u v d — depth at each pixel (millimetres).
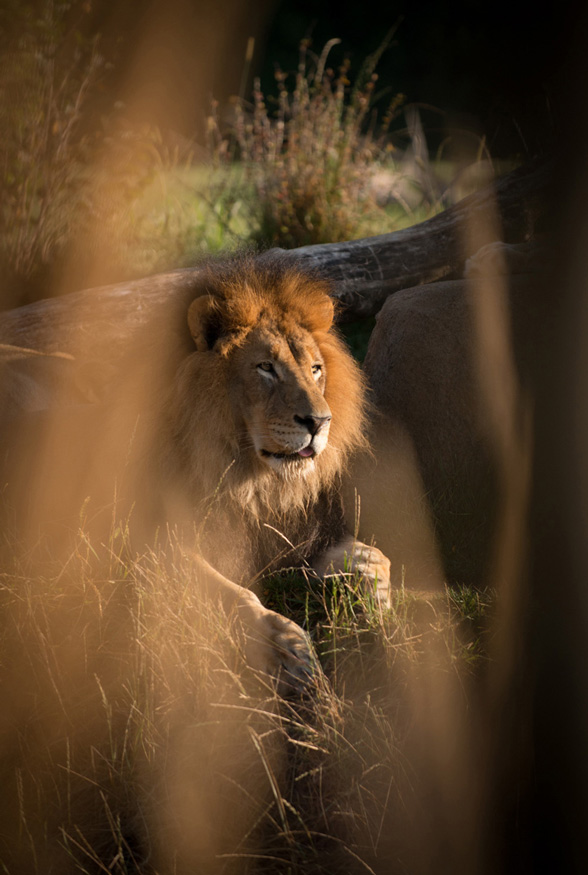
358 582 7012
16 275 15789
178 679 6160
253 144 19562
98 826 5383
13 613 6957
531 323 8805
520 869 5098
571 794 4965
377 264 12328
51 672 6375
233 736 5805
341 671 6422
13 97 16766
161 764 5664
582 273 4719
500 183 12312
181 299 7309
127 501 7316
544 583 5191
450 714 5934
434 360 9141
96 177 17797
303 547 7594
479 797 5414
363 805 5391
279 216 16812
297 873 5004
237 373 6863
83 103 17953
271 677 6004
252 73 30734
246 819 5348
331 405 7305
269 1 31141
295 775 5637
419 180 20094
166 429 7168
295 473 6852
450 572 7938
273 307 7062
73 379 11117
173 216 19438
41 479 8094
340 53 30391
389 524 8609
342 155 17812
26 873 5164
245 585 7371
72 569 7281
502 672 5746
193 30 28766
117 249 16781
